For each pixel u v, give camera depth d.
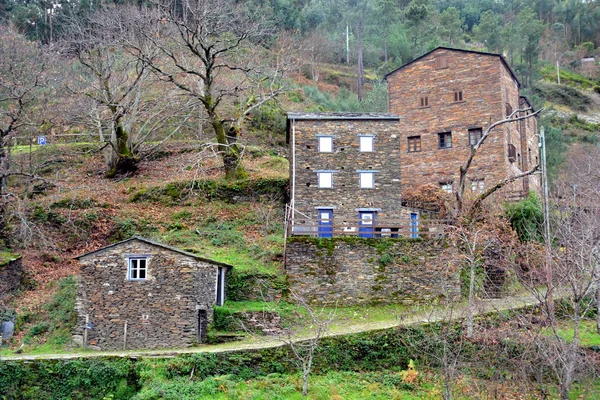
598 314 23.47
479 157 35.56
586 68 87.31
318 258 25.86
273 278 25.59
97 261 22.97
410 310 24.95
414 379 20.88
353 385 20.61
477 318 22.92
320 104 52.72
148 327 22.41
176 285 22.70
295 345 21.28
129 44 35.31
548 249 20.44
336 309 25.17
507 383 20.08
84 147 41.62
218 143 33.31
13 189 34.91
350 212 30.19
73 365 20.02
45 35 53.97
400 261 26.08
